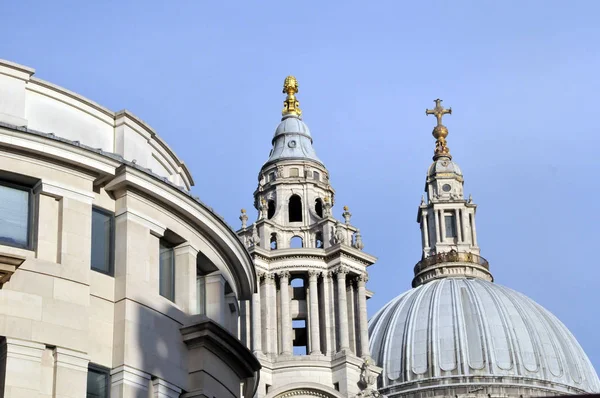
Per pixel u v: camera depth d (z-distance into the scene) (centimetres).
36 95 6166
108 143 6406
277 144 14750
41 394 5541
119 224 6088
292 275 13538
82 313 5762
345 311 13112
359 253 13388
